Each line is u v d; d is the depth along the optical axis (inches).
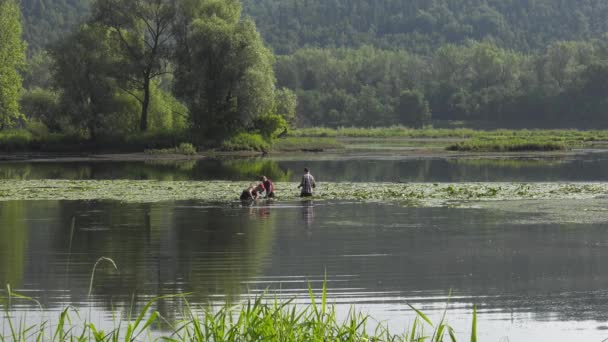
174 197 1829.5
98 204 1690.5
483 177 2432.3
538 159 3326.8
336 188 2023.9
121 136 4052.7
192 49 3993.6
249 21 3929.6
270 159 3540.8
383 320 740.7
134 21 4097.0
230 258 1055.6
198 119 4065.0
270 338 522.6
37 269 999.0
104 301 842.8
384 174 2596.0
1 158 3708.2
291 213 1513.3
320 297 848.3
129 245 1160.8
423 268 985.5
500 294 858.8
